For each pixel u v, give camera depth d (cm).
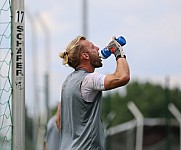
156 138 3123
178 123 3045
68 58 1098
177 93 4609
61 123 1110
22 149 1117
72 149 1070
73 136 1079
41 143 2969
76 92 1070
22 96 1121
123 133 3141
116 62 1068
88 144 1063
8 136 1138
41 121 2952
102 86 1048
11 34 1125
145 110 6856
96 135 1065
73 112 1077
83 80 1070
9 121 1123
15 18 1123
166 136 3061
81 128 1073
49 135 1711
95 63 1098
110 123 2975
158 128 3128
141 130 3106
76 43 1097
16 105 1118
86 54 1092
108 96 3042
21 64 1123
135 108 3170
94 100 1072
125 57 1075
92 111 1071
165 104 3064
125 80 1041
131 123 3166
